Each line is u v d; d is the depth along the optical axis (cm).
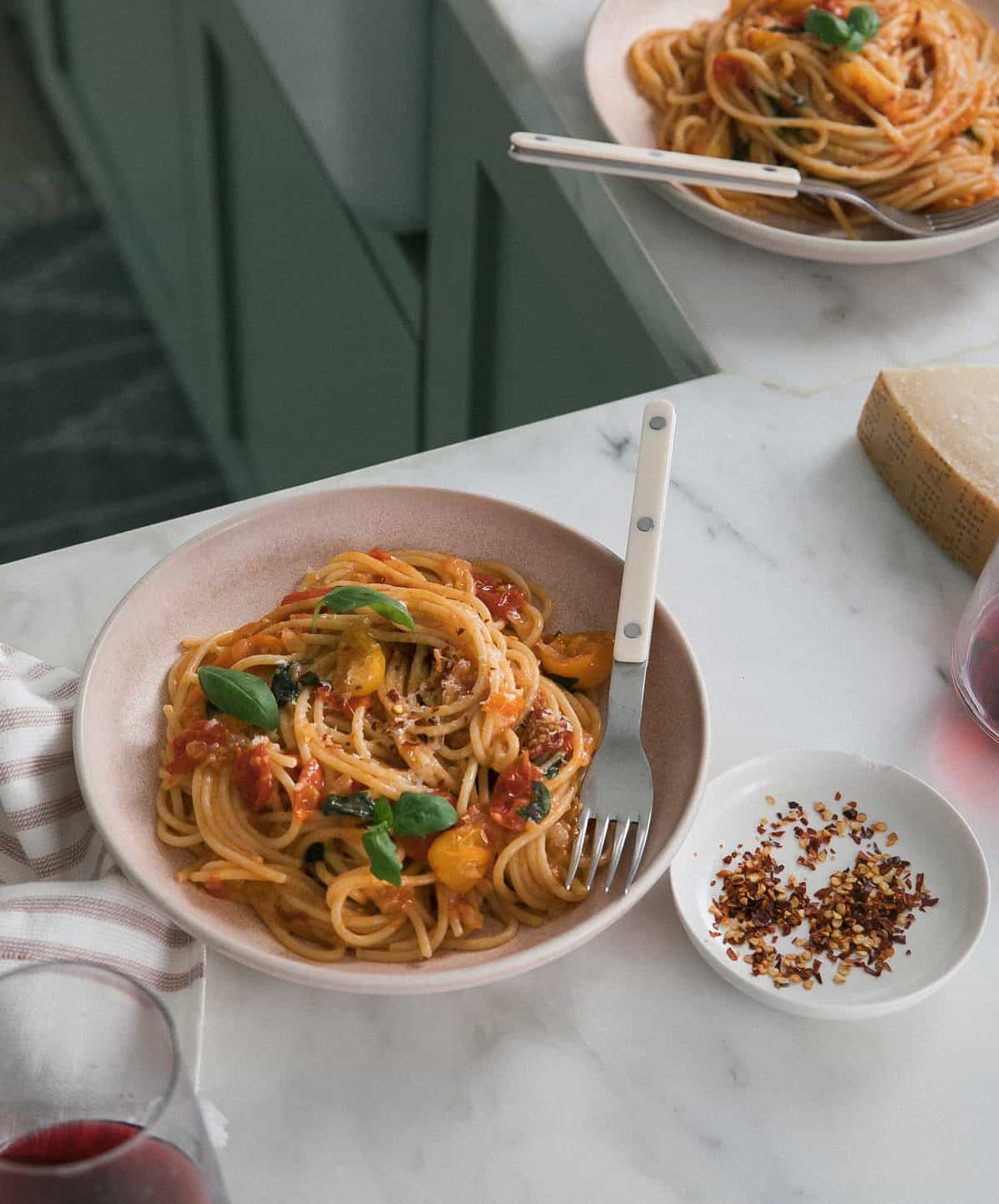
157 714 103
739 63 165
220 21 251
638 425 139
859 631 122
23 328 353
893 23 165
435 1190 86
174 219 323
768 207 158
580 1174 87
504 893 96
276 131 248
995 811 109
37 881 97
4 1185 61
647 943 99
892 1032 95
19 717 100
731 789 106
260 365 311
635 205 159
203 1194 70
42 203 377
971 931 97
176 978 93
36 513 318
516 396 222
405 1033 93
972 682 112
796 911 100
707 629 121
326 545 113
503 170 195
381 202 226
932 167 161
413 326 238
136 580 121
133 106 323
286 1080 91
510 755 101
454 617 106
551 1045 93
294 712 102
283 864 96
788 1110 91
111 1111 76
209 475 336
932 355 146
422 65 208
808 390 143
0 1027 73
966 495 123
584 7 183
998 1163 89
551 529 112
